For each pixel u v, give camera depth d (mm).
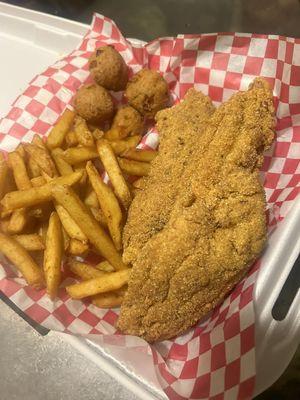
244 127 249
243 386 227
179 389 237
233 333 235
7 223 281
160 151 282
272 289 238
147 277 241
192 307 244
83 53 339
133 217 264
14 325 296
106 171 283
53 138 301
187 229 233
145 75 310
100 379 274
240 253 235
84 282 255
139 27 397
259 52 301
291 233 246
